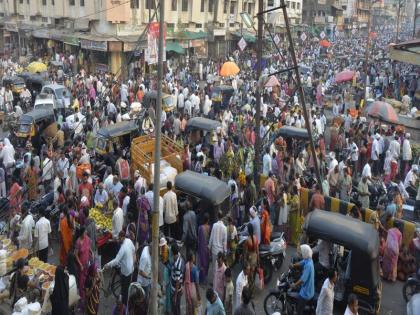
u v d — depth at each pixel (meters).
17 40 44.41
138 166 14.44
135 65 36.22
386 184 16.05
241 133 19.02
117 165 14.45
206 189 11.71
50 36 39.38
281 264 11.57
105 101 24.12
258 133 14.92
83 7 37.47
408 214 13.88
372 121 21.92
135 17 37.25
